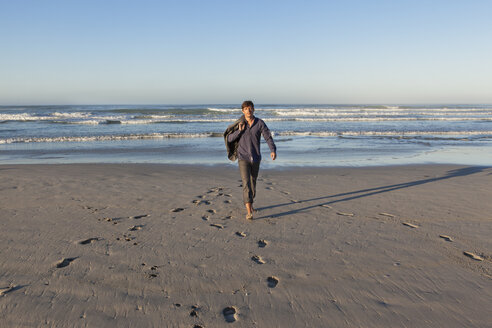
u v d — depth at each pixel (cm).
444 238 372
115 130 1941
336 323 224
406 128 2134
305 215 455
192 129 2023
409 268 301
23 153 1134
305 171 802
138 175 743
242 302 249
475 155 1098
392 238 372
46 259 317
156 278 283
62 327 220
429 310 238
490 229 399
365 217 447
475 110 5619
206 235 381
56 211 468
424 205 503
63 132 1809
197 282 277
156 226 410
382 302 248
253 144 436
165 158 1037
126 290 264
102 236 376
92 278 282
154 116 3041
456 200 531
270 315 233
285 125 2386
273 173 775
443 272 293
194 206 497
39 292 260
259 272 295
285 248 346
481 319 227
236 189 609
